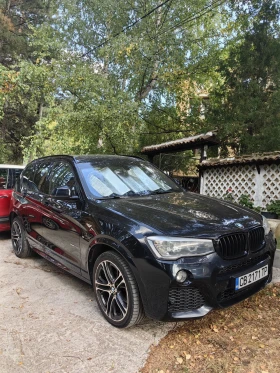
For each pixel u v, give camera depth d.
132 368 2.34
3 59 17.75
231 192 8.16
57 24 13.48
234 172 8.13
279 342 2.65
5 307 3.36
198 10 12.06
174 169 13.55
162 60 11.65
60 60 10.51
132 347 2.60
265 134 7.75
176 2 11.71
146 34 11.50
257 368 2.32
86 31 13.23
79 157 4.14
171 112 13.45
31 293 3.72
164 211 3.00
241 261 2.72
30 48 17.20
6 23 17.25
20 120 18.41
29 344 2.67
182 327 2.90
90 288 3.87
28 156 11.66
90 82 9.73
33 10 19.56
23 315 3.17
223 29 12.30
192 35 12.05
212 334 2.78
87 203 3.37
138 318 2.74
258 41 8.23
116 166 4.10
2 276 4.31
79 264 3.47
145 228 2.67
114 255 2.87
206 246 2.56
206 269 2.51
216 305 2.57
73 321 3.04
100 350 2.56
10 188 6.30
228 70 8.78
